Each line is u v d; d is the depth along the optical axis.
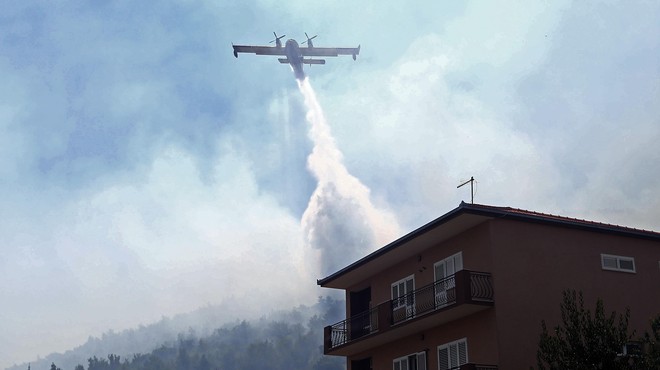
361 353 41.38
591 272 33.22
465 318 32.91
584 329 26.14
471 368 30.20
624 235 34.47
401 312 37.78
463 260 33.75
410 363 36.81
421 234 34.66
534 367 30.78
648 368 25.30
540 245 32.75
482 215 32.16
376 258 38.53
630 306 33.53
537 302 31.80
